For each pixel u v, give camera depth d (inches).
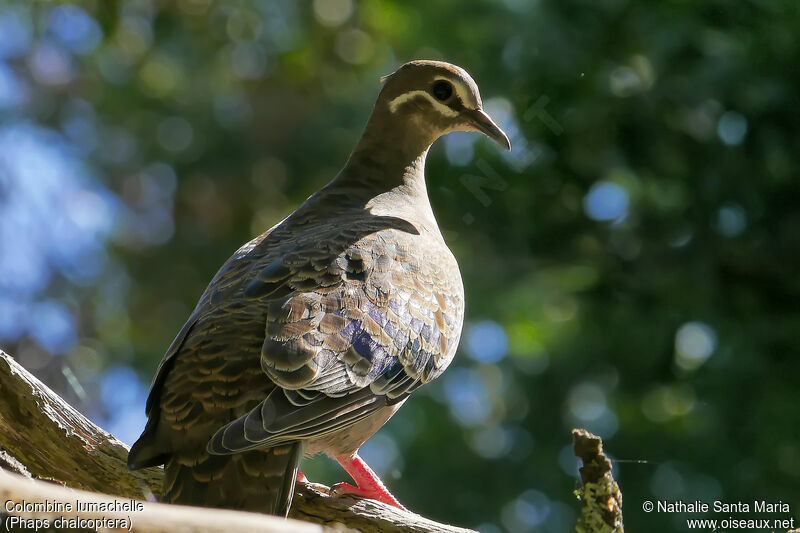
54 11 727.1
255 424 259.9
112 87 729.0
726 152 515.5
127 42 726.5
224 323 285.1
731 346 547.5
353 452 316.5
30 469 301.4
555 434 640.4
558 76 534.0
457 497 651.5
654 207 537.0
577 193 540.4
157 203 743.1
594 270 566.3
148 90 729.0
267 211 717.3
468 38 602.2
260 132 716.7
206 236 732.0
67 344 701.9
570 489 634.2
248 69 732.0
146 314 725.9
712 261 528.1
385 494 316.2
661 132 520.7
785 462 550.0
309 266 300.2
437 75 379.9
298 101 721.0
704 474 571.8
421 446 660.7
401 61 681.0
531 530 642.2
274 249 315.6
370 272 304.5
